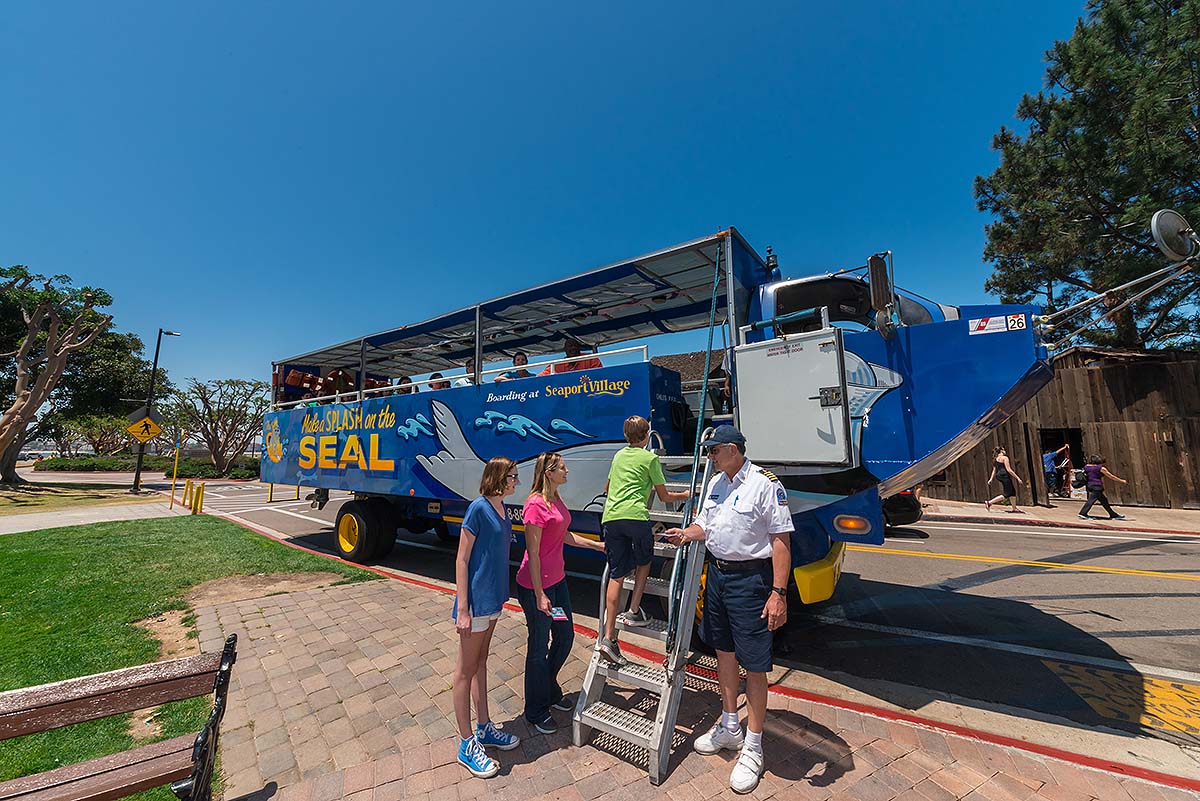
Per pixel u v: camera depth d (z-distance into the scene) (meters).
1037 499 13.86
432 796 2.71
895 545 9.59
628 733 2.97
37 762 2.95
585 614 5.83
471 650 2.94
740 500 3.01
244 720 3.45
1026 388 3.70
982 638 4.98
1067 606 5.87
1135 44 14.00
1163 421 13.16
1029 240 16.70
